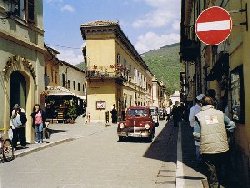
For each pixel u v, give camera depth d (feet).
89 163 37.17
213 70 37.73
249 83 23.21
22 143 49.32
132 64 173.47
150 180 28.27
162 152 46.68
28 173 31.42
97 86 131.75
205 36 22.75
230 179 25.58
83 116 143.95
